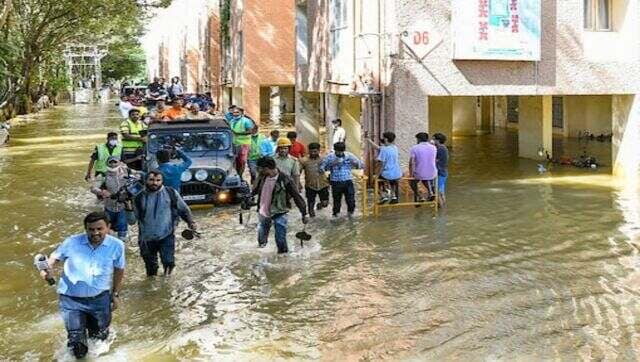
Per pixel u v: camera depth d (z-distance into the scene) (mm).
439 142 14281
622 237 11492
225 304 8578
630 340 7168
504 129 31578
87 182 17984
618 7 17141
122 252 7094
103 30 47469
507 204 14469
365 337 7457
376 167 13742
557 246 11016
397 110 15312
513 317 7930
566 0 16422
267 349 7195
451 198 15242
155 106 25828
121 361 6914
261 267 10125
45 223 13219
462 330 7574
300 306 8469
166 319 8078
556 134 28672
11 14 33750
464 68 15648
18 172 19984
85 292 6898
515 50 15688
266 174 10805
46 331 7754
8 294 9047
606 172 18781
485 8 15430
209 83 44469
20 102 47188
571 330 7492
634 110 17453
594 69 16812
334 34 19516
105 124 39281
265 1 31875
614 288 8859
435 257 10531
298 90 24328
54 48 45125
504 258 10398
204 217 13555
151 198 9406
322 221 13203
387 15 15453
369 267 10062
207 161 14727
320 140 24656
